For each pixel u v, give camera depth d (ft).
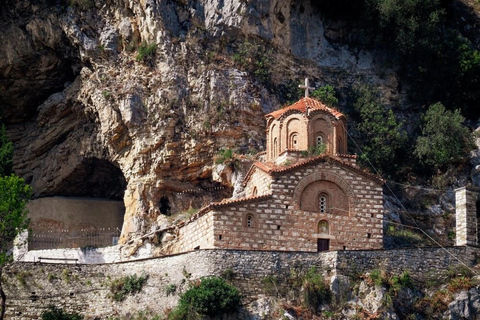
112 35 316.60
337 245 274.57
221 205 269.44
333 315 256.32
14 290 269.85
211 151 306.96
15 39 322.14
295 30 328.08
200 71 311.27
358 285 260.83
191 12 316.60
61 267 272.31
